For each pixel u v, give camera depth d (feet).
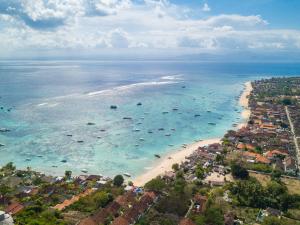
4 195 566.77
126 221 471.62
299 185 647.97
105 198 538.47
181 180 621.72
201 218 486.79
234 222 495.41
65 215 497.05
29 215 489.67
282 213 531.09
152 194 559.38
